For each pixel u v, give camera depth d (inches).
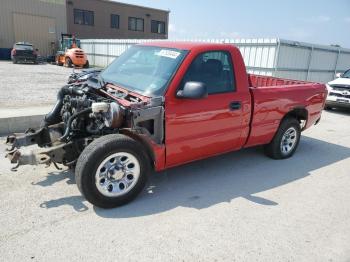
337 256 119.8
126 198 145.3
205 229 131.6
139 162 145.3
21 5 1180.5
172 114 149.4
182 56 157.0
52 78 608.4
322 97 236.2
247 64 615.5
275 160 219.5
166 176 182.1
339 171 205.9
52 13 1254.9
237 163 209.0
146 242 121.2
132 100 147.6
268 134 203.6
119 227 129.5
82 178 132.5
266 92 190.5
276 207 153.4
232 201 156.9
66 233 123.6
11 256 109.5
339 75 467.8
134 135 148.4
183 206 149.3
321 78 690.8
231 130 177.3
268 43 575.2
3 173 171.2
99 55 1068.5
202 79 160.4
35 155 141.0
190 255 115.5
